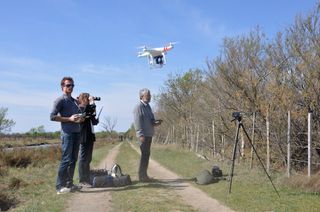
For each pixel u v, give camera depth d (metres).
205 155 21.64
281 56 14.73
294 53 13.63
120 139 87.44
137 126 11.57
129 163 19.97
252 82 16.52
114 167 11.61
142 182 11.71
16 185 11.69
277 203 8.45
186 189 10.35
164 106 42.84
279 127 14.12
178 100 38.72
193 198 9.24
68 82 9.95
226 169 14.64
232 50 18.03
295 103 13.83
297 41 13.62
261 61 16.66
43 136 90.31
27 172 16.02
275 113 14.34
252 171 13.55
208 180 11.12
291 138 13.58
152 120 11.82
